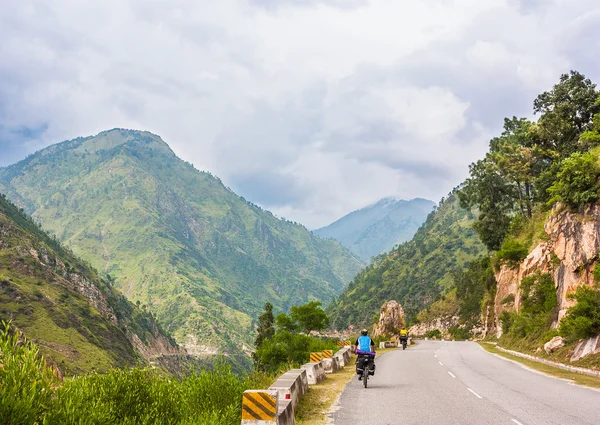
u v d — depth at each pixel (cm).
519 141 6569
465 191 7044
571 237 2855
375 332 8562
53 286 19662
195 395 972
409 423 977
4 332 566
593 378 1762
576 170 2850
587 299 2220
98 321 19300
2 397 501
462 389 1509
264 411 810
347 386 1656
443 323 13150
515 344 3475
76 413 568
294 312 7100
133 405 777
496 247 6906
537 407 1149
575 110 5484
